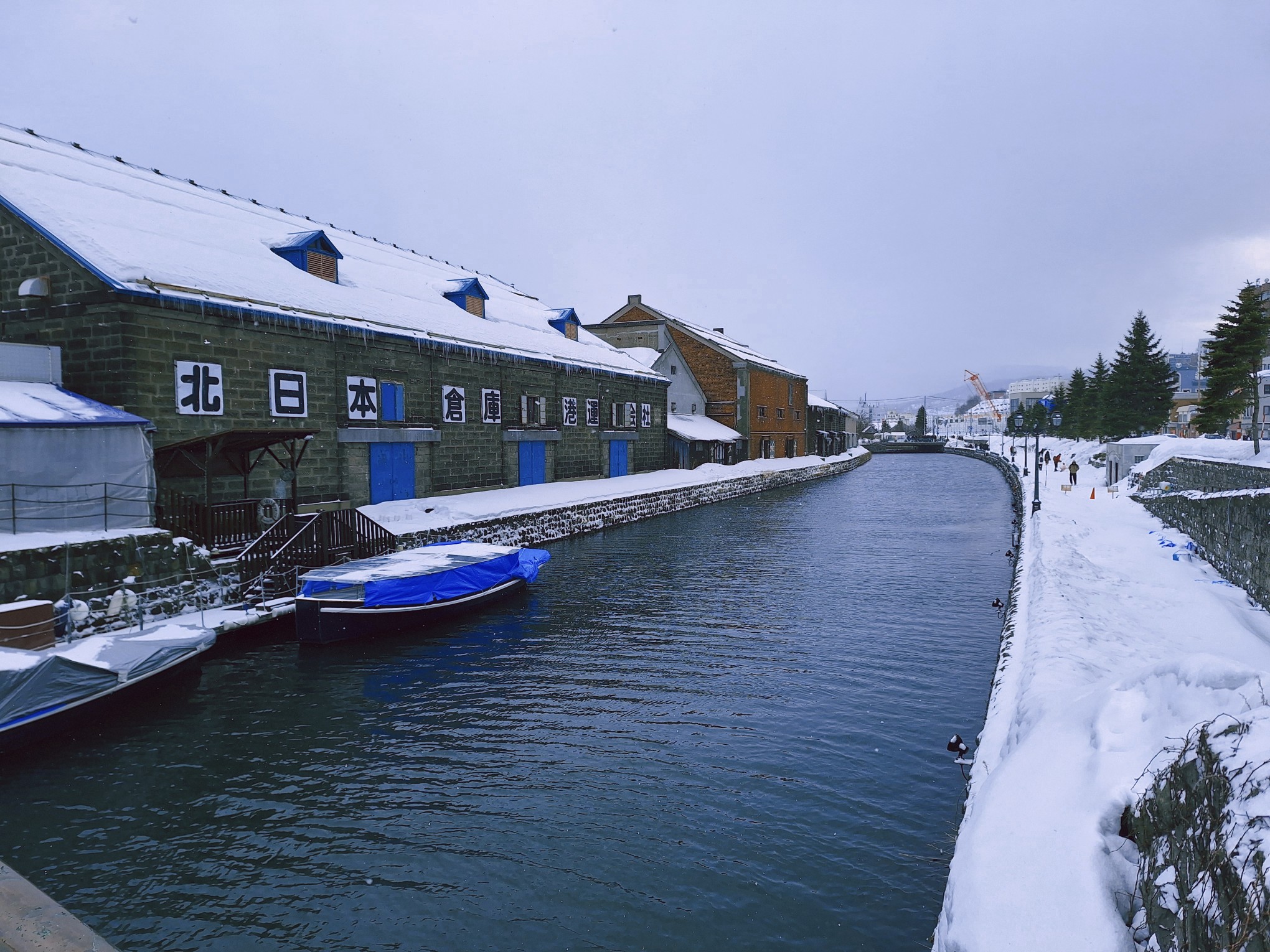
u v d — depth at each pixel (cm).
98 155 2558
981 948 424
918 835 823
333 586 1572
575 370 3762
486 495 2955
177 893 746
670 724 1134
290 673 1371
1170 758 469
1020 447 9956
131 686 1190
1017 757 621
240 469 2002
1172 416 8262
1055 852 475
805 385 7988
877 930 678
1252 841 331
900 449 12962
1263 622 1270
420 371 2681
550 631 1647
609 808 891
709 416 6278
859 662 1416
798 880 750
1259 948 293
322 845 826
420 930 690
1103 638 1044
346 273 2920
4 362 1591
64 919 543
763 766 991
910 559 2533
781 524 3488
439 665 1416
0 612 1159
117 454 1545
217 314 1917
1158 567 1698
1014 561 2320
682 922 694
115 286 1691
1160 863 421
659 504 3838
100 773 986
